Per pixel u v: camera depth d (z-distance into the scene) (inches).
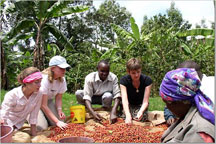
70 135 134.0
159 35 374.0
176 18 614.2
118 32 400.2
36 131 145.1
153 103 270.8
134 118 156.9
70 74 436.5
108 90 177.3
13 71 468.1
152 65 363.6
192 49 436.5
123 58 412.5
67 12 350.6
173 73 65.4
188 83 63.2
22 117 136.6
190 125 62.5
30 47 710.5
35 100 133.7
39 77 126.6
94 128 147.6
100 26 932.0
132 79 159.3
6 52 436.8
